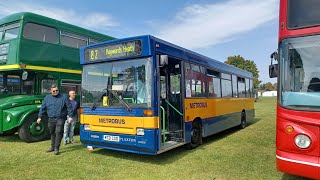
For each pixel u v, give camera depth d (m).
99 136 7.66
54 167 6.94
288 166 4.77
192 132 9.00
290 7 5.20
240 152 8.47
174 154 8.26
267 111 27.16
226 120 12.05
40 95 10.95
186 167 6.86
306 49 4.99
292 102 4.90
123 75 7.41
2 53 10.67
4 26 10.85
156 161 7.46
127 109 7.11
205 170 6.60
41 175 6.30
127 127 7.11
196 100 9.24
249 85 16.09
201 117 9.55
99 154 8.30
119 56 7.50
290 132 4.81
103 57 7.83
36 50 10.71
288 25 5.18
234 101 13.20
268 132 12.85
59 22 11.80
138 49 7.17
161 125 7.64
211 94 10.56
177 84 8.55
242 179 5.93
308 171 4.58
